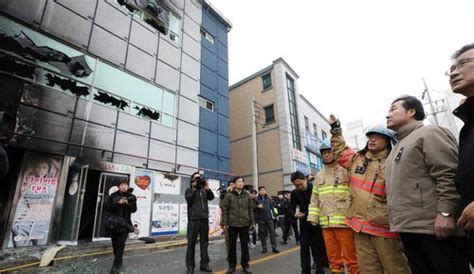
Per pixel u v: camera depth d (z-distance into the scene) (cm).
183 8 1250
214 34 1459
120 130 838
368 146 265
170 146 999
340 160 293
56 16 748
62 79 737
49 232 628
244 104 2033
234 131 2025
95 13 848
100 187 756
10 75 632
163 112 1012
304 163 1853
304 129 2002
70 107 729
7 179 636
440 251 172
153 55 1020
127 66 913
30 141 634
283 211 950
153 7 1070
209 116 1251
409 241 197
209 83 1306
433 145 185
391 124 229
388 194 211
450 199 166
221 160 1252
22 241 587
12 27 662
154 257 608
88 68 799
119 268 458
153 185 885
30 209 610
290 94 1972
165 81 1048
